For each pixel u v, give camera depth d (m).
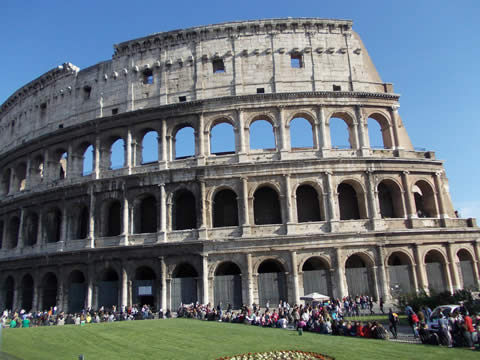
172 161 64.94
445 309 40.66
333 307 49.84
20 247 73.75
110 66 73.56
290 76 66.69
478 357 26.98
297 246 58.81
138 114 67.88
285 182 61.25
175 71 69.19
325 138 63.97
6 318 61.38
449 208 72.88
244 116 64.88
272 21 68.19
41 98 81.75
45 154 75.88
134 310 57.31
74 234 68.88
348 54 68.38
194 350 31.16
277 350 30.41
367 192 62.34
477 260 63.88
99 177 68.44
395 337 36.62
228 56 68.06
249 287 57.66
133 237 63.38
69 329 43.72
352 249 59.56
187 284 59.78
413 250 61.12
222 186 61.91
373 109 66.69
